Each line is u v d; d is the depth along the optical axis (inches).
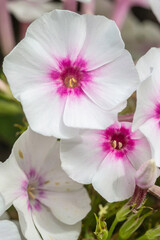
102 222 5.8
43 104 5.6
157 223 6.3
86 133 5.6
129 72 5.6
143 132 5.5
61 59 5.7
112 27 5.6
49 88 5.7
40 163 5.9
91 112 5.6
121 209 5.8
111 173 5.6
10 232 5.5
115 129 5.7
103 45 5.7
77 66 5.8
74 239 5.9
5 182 5.6
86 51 5.7
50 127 5.5
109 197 5.6
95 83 5.7
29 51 5.5
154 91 5.5
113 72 5.7
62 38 5.6
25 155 5.8
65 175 5.9
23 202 5.6
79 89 5.7
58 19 5.6
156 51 5.7
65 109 5.6
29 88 5.6
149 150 5.6
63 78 5.8
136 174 5.4
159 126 5.6
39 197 6.0
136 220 5.8
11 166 5.6
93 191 6.2
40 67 5.6
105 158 5.6
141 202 5.6
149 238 5.9
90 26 5.7
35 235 5.6
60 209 5.9
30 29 5.5
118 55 5.6
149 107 5.5
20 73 5.6
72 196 6.0
